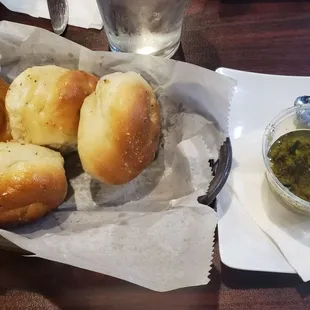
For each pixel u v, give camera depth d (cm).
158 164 26
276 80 30
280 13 33
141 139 24
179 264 22
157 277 22
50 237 23
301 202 25
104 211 25
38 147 25
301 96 30
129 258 22
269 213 26
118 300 25
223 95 25
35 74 26
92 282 25
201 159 25
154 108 25
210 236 23
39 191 23
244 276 25
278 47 32
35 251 22
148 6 28
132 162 24
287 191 25
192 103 26
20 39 27
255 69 32
